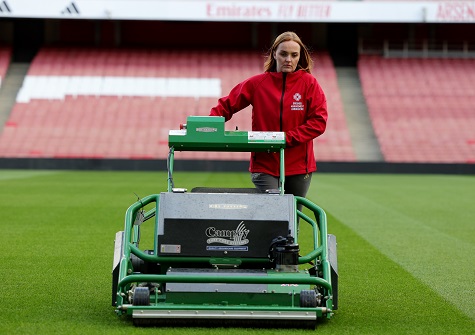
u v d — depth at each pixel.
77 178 26.70
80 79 39.81
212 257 5.23
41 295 6.28
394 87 40.34
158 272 5.60
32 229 11.43
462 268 8.16
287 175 5.95
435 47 42.62
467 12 38.47
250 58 42.09
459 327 5.24
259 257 5.22
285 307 4.98
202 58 41.88
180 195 5.37
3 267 7.83
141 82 39.91
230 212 5.29
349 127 37.66
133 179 26.25
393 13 38.56
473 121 38.19
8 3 37.78
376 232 11.63
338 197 18.97
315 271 5.66
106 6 38.28
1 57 40.97
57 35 42.72
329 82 40.62
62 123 37.31
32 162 34.09
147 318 4.95
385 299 6.32
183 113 38.31
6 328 4.98
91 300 6.07
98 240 10.20
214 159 34.28
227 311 4.93
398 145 36.56
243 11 38.69
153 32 43.03
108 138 36.62
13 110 37.91
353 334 4.96
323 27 43.22
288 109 5.95
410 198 18.84
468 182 26.75
